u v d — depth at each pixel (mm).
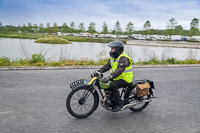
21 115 4465
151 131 3941
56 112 4730
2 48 26219
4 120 4160
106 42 64938
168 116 4805
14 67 10320
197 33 78750
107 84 4332
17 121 4133
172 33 81562
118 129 3967
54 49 29047
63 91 6586
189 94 6926
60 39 48562
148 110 5176
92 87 4309
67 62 12875
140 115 4793
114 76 4148
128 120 4449
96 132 3789
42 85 7246
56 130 3793
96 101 4484
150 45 50188
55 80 8133
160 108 5375
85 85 4242
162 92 7055
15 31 98625
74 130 3830
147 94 4723
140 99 4793
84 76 9219
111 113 4828
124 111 5016
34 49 27281
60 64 12133
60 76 8992
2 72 9352
